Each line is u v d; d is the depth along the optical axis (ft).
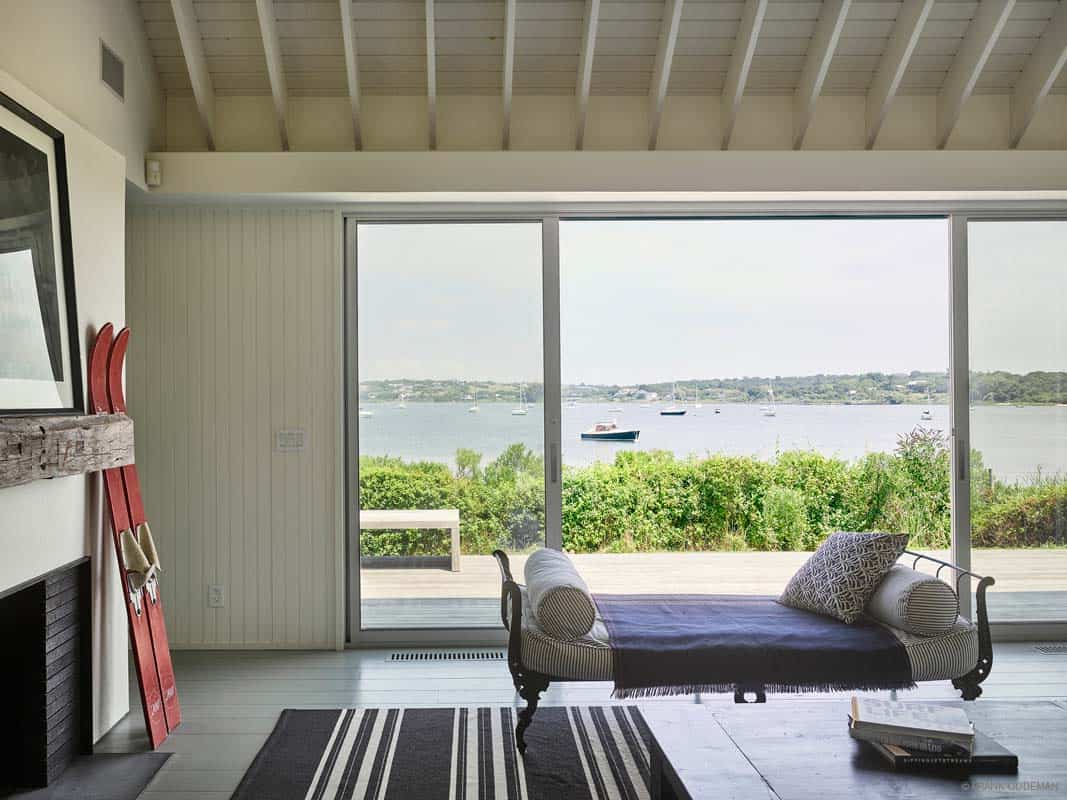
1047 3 13.41
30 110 9.26
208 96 14.12
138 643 10.61
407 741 10.73
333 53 13.93
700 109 14.67
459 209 14.87
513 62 14.02
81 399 10.28
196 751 10.48
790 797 6.47
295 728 11.14
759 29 13.29
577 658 10.16
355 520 14.99
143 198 14.08
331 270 14.75
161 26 13.53
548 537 15.02
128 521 11.15
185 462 14.70
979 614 10.65
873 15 13.55
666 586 16.10
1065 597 15.29
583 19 13.51
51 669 9.61
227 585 14.75
